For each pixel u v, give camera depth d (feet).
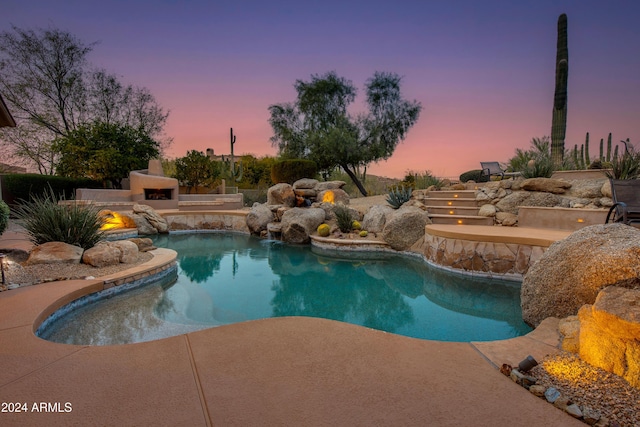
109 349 8.22
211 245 34.65
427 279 20.72
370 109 63.98
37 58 63.16
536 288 11.44
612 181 19.24
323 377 6.89
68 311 13.94
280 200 45.34
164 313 14.85
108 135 61.16
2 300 12.75
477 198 30.60
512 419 5.59
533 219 25.21
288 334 9.09
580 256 9.87
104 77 70.54
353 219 35.78
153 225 42.70
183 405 5.90
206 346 8.36
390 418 5.58
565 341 8.41
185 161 68.59
